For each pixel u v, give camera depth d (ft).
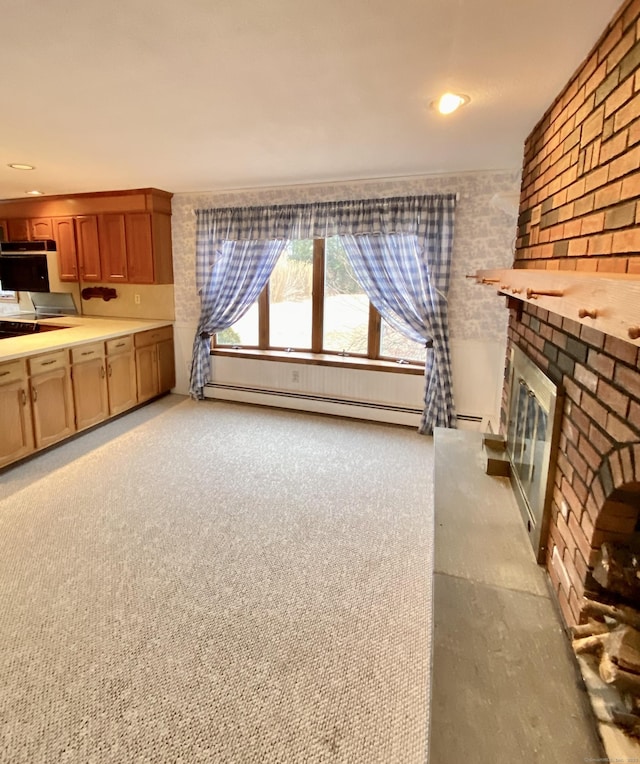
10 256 15.55
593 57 4.69
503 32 4.71
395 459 11.35
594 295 2.57
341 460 11.25
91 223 14.84
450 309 12.47
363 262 12.84
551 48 4.92
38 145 9.07
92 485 9.80
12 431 10.36
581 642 3.83
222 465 10.89
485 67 5.50
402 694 5.09
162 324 15.38
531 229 7.32
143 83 6.08
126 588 6.66
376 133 8.21
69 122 7.64
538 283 3.76
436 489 6.92
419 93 6.34
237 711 4.85
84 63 5.51
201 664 5.41
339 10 4.37
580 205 4.83
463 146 9.03
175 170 11.32
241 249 14.20
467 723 3.38
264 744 4.52
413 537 8.10
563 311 3.13
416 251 12.30
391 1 4.22
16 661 5.38
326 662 5.49
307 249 14.08
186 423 13.66
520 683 3.71
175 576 6.95
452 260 12.17
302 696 5.04
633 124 3.57
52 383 11.37
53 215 15.28
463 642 4.11
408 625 6.08
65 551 7.50
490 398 12.59
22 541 7.75
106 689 5.05
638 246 3.40
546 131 6.55
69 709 4.82
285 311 14.79
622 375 3.49
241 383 15.38
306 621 6.12
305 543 7.87
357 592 6.70
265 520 8.56
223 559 7.39
